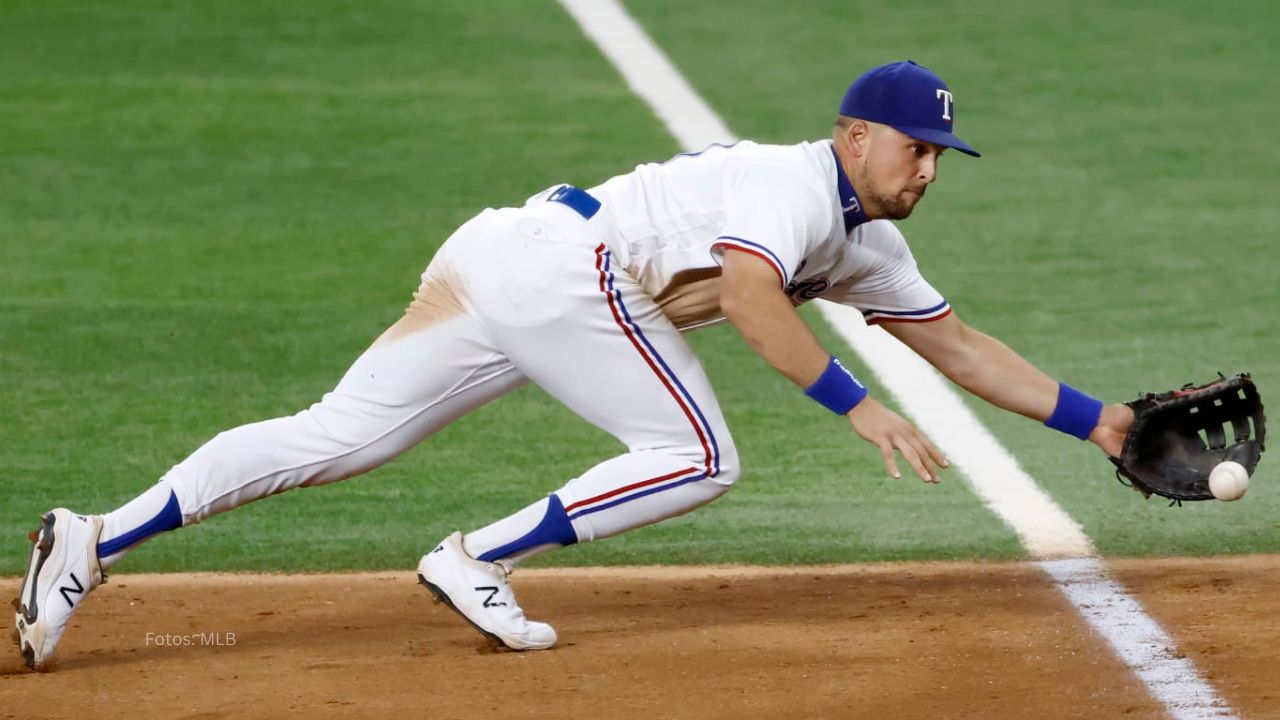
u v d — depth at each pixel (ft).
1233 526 63.31
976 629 50.42
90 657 49.65
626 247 47.32
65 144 124.88
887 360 84.89
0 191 114.32
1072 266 100.17
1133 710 42.80
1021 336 88.43
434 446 74.38
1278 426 74.69
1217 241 104.32
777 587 57.16
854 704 43.52
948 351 53.06
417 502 67.77
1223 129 129.29
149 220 109.09
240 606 55.52
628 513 48.44
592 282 46.62
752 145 47.70
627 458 48.47
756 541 63.05
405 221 109.50
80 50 149.18
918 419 77.05
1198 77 143.23
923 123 45.42
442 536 63.98
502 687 45.50
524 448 74.18
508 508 67.05
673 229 47.01
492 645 49.39
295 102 136.15
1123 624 50.52
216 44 151.74
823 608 53.98
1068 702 43.47
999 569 58.70
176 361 84.58
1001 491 68.13
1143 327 89.51
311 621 53.67
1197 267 99.50
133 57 147.54
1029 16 162.30
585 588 57.47
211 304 93.40
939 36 156.46
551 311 46.80
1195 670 45.78
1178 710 42.78
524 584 58.13
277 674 47.26
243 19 159.22
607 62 148.97
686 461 48.16
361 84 141.38
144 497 48.78
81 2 163.53
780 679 45.68
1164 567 57.98
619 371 47.37
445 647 49.85
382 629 52.54
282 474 48.91
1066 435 75.10
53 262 100.37
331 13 161.58
